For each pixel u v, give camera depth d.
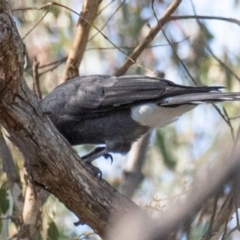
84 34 11.57
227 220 8.30
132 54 12.02
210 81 14.91
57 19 14.04
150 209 9.97
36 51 14.71
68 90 10.10
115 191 7.86
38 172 7.39
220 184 3.48
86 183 7.62
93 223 7.88
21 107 6.79
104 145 10.48
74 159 7.52
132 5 15.33
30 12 14.27
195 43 15.01
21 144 7.13
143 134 10.02
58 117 9.89
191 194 3.51
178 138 14.65
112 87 9.93
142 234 3.66
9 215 11.13
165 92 9.53
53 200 12.05
